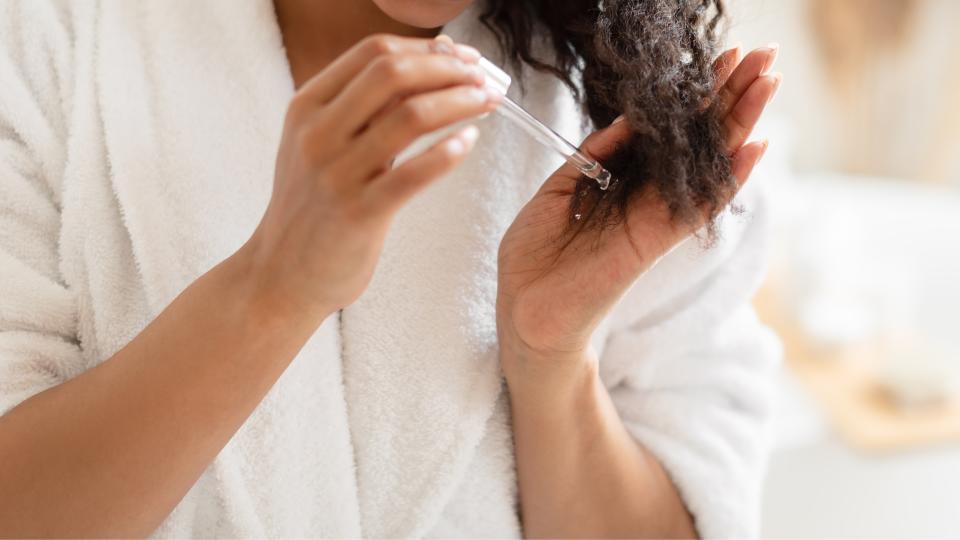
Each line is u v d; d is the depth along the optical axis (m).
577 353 0.71
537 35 0.76
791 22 1.77
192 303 0.62
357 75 0.54
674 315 0.79
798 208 1.68
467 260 0.73
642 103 0.64
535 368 0.72
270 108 0.72
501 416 0.76
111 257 0.70
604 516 0.77
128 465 0.63
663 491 0.79
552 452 0.75
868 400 1.37
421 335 0.73
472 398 0.73
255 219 0.72
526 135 0.76
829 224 1.60
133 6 0.72
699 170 0.64
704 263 0.77
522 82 0.76
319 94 0.55
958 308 1.71
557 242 0.69
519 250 0.70
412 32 0.76
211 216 0.71
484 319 0.74
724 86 0.65
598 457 0.76
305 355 0.71
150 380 0.62
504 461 0.76
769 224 0.81
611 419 0.76
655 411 0.81
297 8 0.74
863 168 1.90
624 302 0.79
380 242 0.57
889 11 1.76
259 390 0.63
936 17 1.78
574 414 0.74
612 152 0.67
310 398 0.71
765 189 0.81
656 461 0.80
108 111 0.70
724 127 0.65
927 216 1.74
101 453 0.63
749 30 1.73
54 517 0.63
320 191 0.55
